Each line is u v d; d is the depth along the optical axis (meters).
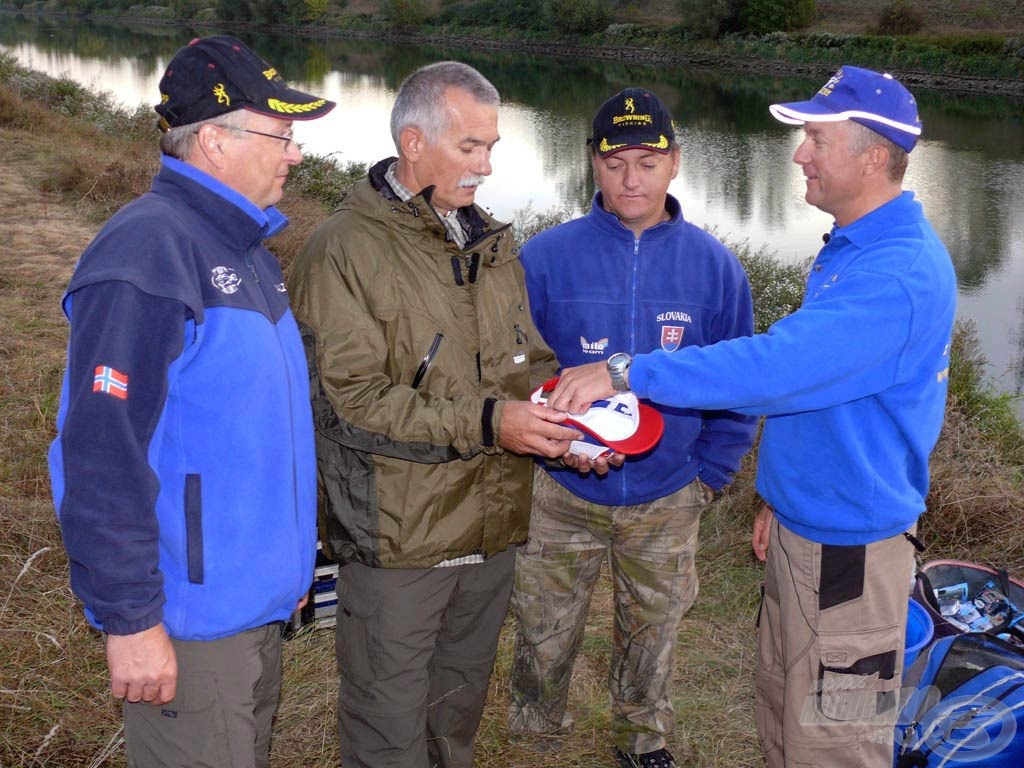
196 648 1.74
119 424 1.52
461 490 2.12
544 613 2.68
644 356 2.11
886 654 2.15
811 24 41.47
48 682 2.65
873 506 2.05
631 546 2.59
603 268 2.55
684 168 19.84
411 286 2.07
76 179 9.80
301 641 3.03
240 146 1.75
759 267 7.89
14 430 4.15
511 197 15.34
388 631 2.14
